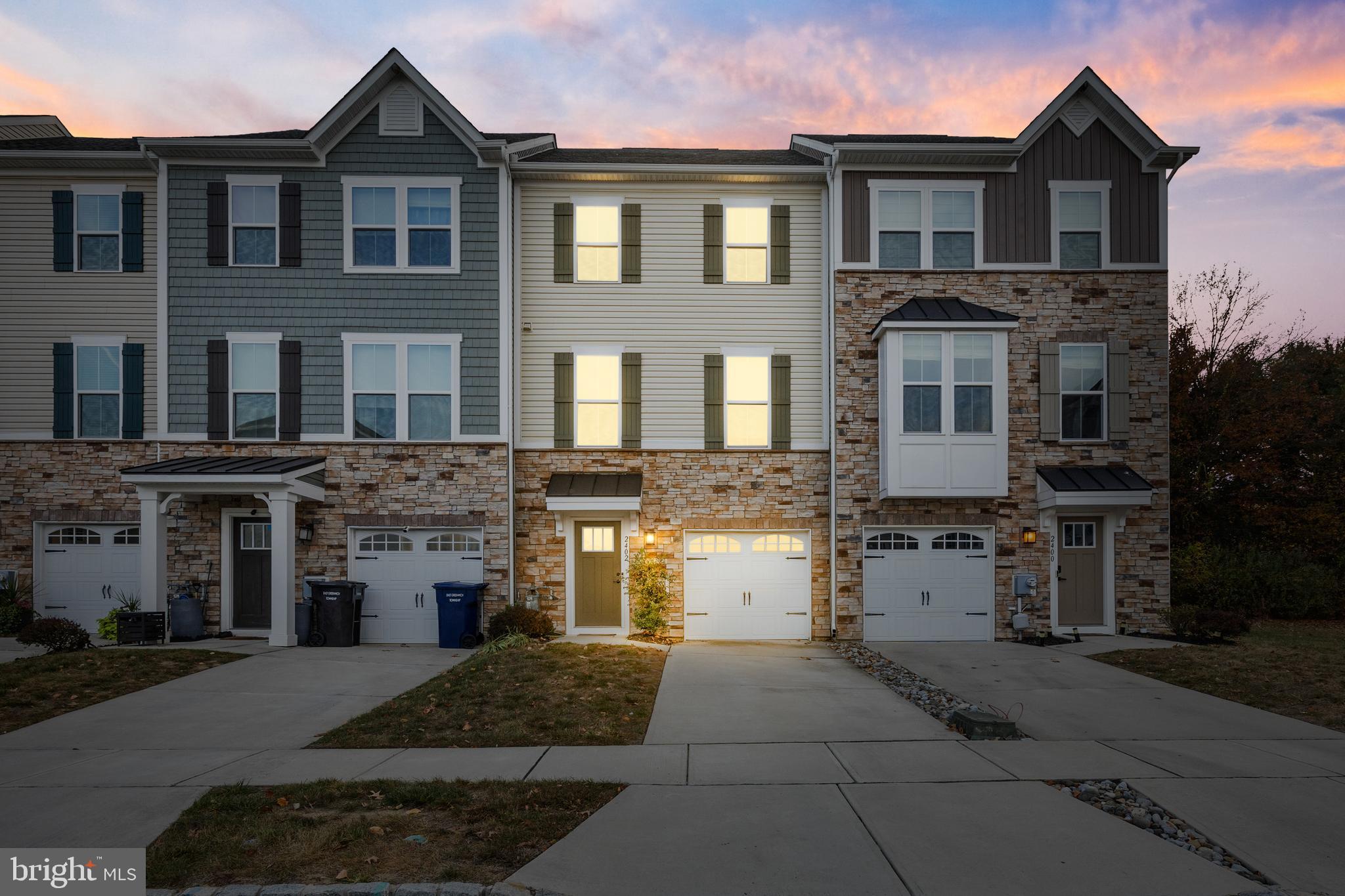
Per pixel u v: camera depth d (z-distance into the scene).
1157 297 15.00
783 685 10.66
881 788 6.48
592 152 16.91
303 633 13.91
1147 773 6.92
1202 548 17.42
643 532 15.20
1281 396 19.27
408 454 14.71
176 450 14.60
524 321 15.45
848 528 14.84
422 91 14.50
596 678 10.47
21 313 15.18
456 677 10.61
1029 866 5.08
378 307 14.73
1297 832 5.69
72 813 5.87
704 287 15.56
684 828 5.61
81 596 14.98
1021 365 14.91
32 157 14.83
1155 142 14.70
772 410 15.40
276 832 5.40
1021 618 14.40
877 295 14.98
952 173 15.05
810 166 15.23
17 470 14.99
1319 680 10.62
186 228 14.67
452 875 4.86
